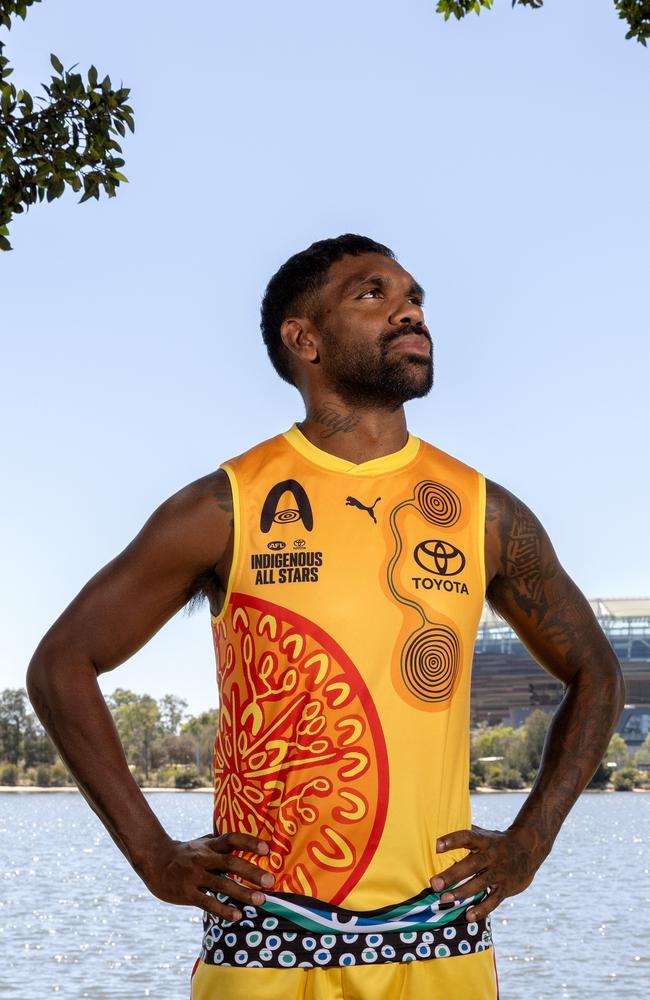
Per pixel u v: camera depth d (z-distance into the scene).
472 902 2.60
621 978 22.98
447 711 2.61
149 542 2.70
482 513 2.78
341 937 2.47
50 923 33.69
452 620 2.64
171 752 188.88
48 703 2.65
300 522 2.66
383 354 2.74
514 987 22.19
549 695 189.25
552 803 2.75
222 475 2.73
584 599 2.96
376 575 2.61
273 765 2.55
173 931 31.56
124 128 5.42
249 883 2.53
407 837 2.52
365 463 2.73
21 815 139.12
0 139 5.24
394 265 2.85
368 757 2.52
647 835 88.06
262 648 2.59
